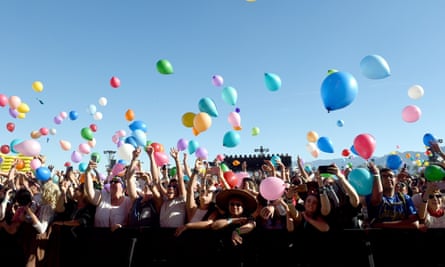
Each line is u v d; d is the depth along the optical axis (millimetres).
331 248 2893
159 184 3818
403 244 2799
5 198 3930
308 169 6988
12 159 9250
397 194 3279
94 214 3727
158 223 3607
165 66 5133
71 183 4602
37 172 4484
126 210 3785
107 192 3928
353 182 3260
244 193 3287
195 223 3199
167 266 3131
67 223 3559
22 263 3645
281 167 5281
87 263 3322
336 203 3088
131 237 3244
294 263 2963
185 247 3152
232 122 6141
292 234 3035
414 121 5559
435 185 3297
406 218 3098
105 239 3322
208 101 5039
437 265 2705
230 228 3150
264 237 3092
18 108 6793
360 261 2783
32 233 3600
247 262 3031
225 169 6141
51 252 3529
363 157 3953
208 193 3666
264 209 3295
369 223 3205
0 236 3764
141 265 3152
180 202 3635
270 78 5137
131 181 3746
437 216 3293
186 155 4543
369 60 4203
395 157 5105
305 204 3158
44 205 3734
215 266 3068
